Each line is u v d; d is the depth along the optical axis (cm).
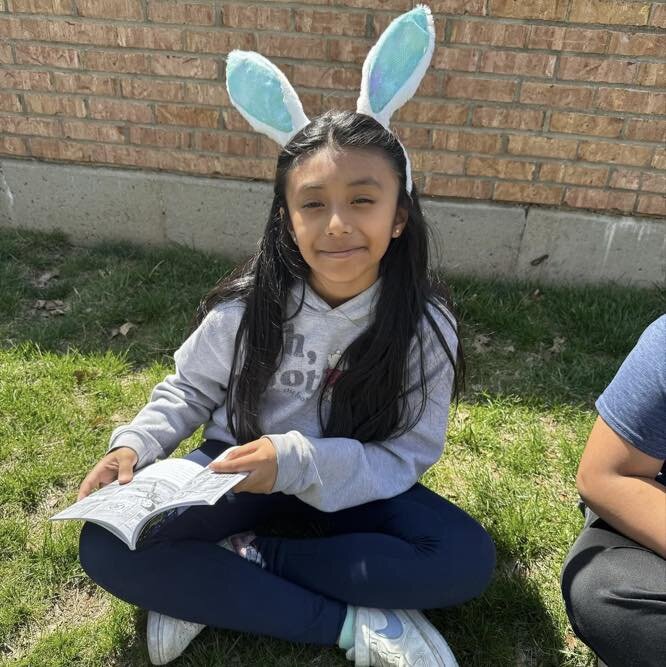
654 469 143
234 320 172
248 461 153
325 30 306
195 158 346
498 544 204
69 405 259
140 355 292
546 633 179
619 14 290
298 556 169
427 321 168
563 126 315
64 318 314
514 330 311
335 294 166
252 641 177
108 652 174
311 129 152
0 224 380
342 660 173
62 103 342
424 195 340
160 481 157
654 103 305
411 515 170
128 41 322
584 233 338
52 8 319
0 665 171
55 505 218
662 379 134
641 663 139
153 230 369
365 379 167
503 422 259
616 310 323
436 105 317
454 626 180
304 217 151
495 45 302
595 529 158
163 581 157
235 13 309
